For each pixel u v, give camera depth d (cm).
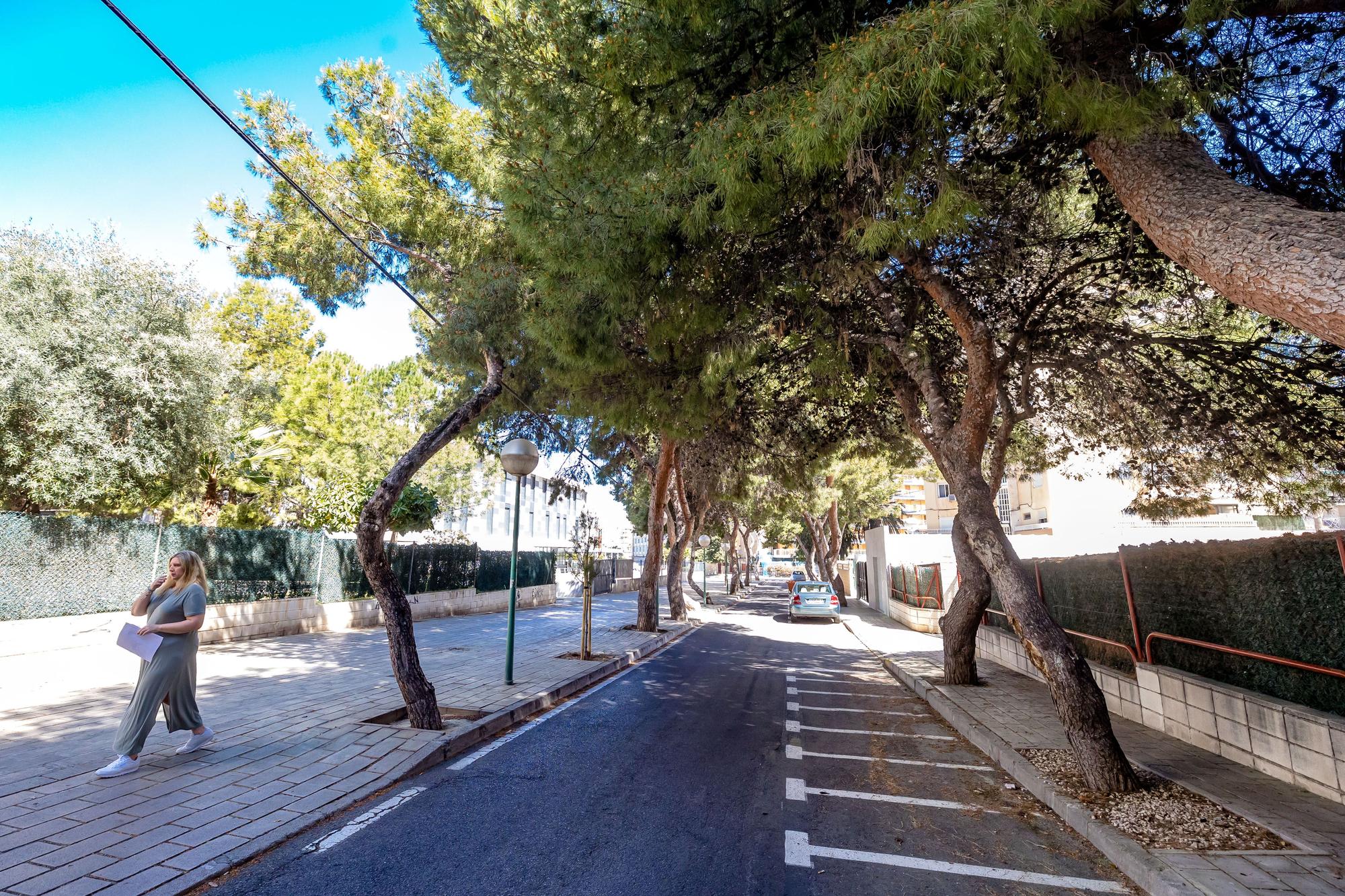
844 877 398
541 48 627
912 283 912
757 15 575
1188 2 450
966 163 720
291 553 1514
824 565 3994
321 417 2264
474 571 2389
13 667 909
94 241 1255
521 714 808
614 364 756
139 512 1512
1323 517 2358
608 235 599
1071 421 1212
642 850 427
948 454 724
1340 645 521
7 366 1068
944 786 593
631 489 2866
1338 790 499
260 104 923
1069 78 464
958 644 1063
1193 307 958
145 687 532
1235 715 617
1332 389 837
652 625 1845
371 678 959
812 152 463
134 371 1173
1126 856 414
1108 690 867
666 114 627
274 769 542
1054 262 902
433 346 895
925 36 419
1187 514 1274
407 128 953
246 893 353
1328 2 464
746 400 1223
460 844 425
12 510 1208
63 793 469
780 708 930
